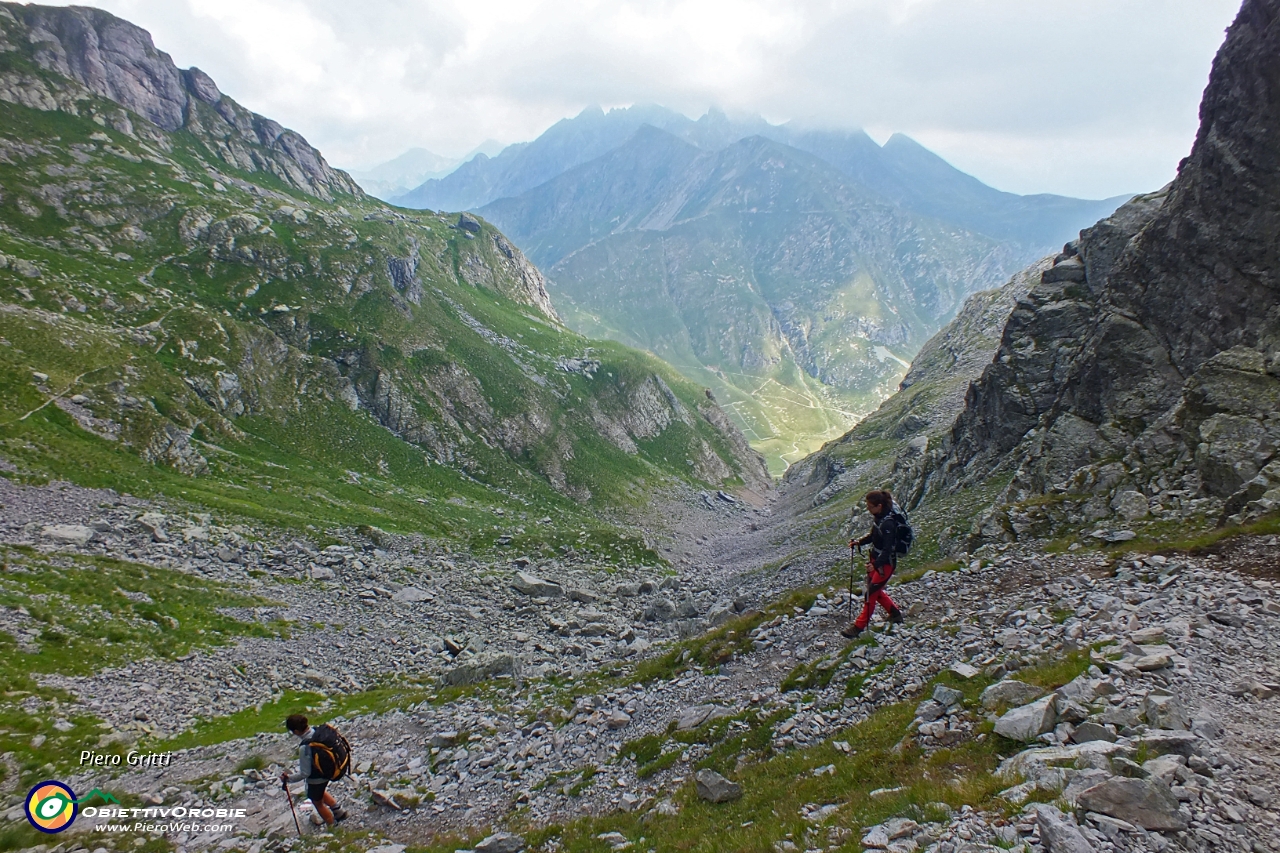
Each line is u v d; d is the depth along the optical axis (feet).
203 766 81.35
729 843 41.52
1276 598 54.65
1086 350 152.76
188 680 112.16
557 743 77.51
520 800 65.51
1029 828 30.07
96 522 168.66
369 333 424.87
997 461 186.80
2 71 456.04
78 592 126.00
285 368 362.53
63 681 97.19
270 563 184.14
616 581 245.24
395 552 228.63
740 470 650.02
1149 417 129.70
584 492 443.32
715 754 61.11
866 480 368.07
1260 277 116.67
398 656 144.66
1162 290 136.67
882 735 48.55
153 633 123.03
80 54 515.50
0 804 65.36
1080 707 40.01
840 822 38.22
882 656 64.75
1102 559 74.28
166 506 200.44
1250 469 89.92
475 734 86.02
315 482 286.25
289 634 143.84
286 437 325.42
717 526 469.16
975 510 158.71
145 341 309.63
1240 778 32.19
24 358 243.60
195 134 577.02
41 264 329.11
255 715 105.81
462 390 443.73
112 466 212.23
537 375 533.14
